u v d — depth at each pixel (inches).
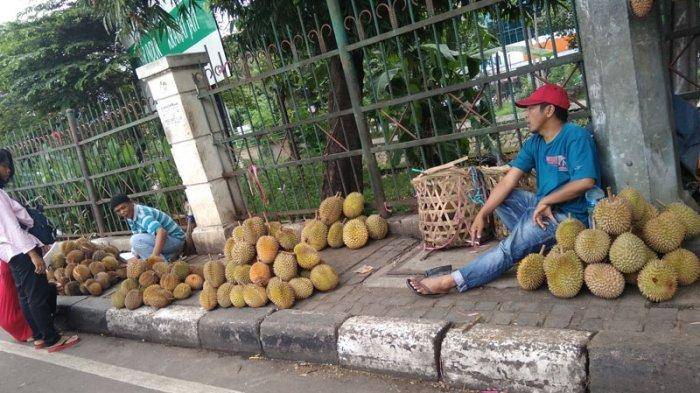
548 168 131.7
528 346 102.8
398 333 121.1
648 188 128.7
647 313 103.6
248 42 239.8
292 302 155.2
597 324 104.5
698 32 131.0
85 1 231.0
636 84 123.0
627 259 108.0
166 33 265.3
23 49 520.4
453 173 163.3
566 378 98.9
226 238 235.6
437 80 243.1
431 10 161.2
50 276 231.8
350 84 187.0
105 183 299.4
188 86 226.2
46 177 327.6
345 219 203.2
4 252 179.9
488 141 205.6
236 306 162.6
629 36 120.5
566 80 147.6
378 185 197.3
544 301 119.3
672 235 110.0
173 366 157.9
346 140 201.6
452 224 163.3
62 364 177.9
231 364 150.3
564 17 304.5
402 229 193.8
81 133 291.3
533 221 129.6
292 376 135.3
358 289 156.2
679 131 136.2
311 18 242.4
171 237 238.1
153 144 260.8
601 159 135.1
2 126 581.3
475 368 110.1
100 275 218.4
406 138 242.4
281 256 161.5
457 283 133.5
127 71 518.6
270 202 278.1
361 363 128.6
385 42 227.6
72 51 509.0
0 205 179.0
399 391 118.2
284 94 278.2
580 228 119.6
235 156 239.6
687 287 109.2
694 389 86.0
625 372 92.1
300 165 213.6
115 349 182.2
